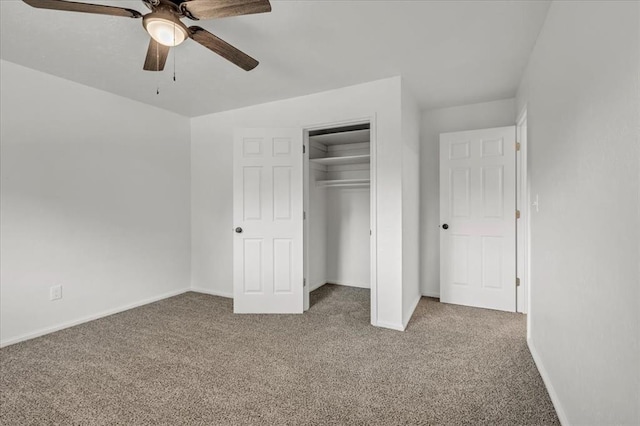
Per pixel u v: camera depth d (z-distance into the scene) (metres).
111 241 3.33
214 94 3.34
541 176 2.10
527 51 2.41
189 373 2.11
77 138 3.06
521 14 1.96
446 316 3.17
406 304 3.03
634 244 0.97
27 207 2.72
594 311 1.26
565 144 1.61
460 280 3.55
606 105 1.16
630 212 0.99
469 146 3.50
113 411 1.72
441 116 3.79
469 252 3.51
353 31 2.15
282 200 3.35
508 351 2.40
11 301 2.61
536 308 2.24
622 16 1.04
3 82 2.58
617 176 1.08
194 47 2.38
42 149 2.81
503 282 3.35
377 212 2.95
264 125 3.61
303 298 3.37
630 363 0.99
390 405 1.76
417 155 3.66
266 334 2.75
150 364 2.23
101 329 2.89
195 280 4.20
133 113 3.53
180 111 3.94
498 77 2.90
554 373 1.78
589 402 1.31
